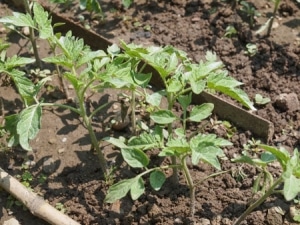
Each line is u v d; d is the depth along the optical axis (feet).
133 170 4.60
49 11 5.74
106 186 4.52
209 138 3.80
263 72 5.20
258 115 4.90
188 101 4.11
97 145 4.39
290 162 3.59
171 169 4.59
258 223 4.28
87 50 4.44
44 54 5.44
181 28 5.59
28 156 4.73
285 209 4.34
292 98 4.94
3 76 5.26
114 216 4.37
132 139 3.96
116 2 5.82
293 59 5.26
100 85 4.11
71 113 5.00
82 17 5.66
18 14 4.29
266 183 4.32
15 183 4.44
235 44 5.42
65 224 4.26
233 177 4.52
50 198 4.49
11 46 5.52
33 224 4.38
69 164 4.67
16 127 4.08
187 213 4.33
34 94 4.25
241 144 4.74
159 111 3.94
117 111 4.99
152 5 5.78
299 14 5.68
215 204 4.39
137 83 3.97
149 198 4.43
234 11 5.68
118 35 5.57
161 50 4.28
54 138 4.84
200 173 4.57
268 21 5.40
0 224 4.40
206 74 3.95
